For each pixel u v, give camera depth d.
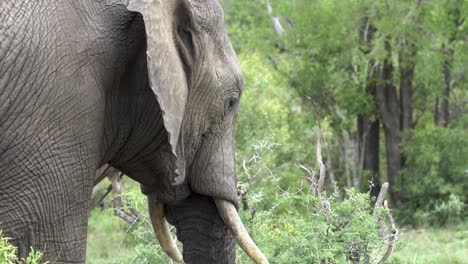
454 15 35.50
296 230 12.24
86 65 9.23
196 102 10.10
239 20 42.78
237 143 24.41
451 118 37.41
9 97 8.92
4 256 8.02
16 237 9.12
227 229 10.83
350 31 35.38
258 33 38.97
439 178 33.09
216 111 10.27
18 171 9.05
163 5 9.41
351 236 12.02
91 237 25.09
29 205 9.11
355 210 12.28
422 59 34.56
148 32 9.09
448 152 33.75
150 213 10.91
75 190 9.27
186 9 9.67
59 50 9.07
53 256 9.27
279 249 12.00
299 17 35.75
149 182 10.58
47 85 9.01
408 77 36.00
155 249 13.25
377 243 12.30
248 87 26.83
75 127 9.18
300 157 29.77
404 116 36.03
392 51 34.97
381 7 34.72
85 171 9.33
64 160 9.15
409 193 34.16
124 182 18.45
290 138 31.05
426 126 36.12
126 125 9.88
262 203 16.69
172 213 10.88
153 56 9.10
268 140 15.43
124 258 14.91
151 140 10.10
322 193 12.55
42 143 9.05
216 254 10.84
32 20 9.01
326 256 11.66
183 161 10.12
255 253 10.51
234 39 40.81
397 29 34.19
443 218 31.80
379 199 12.88
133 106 9.83
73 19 9.23
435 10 34.47
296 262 11.73
